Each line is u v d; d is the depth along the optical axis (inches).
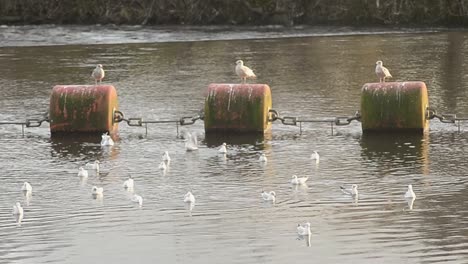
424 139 1110.4
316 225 800.9
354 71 1624.0
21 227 812.0
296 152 1061.1
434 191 891.4
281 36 2244.1
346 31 2341.3
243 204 864.3
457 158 1016.2
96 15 2642.7
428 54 1809.8
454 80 1499.8
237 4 2578.7
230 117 1156.5
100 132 1175.0
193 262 725.9
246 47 2006.6
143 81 1565.0
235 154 1058.1
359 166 991.0
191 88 1483.8
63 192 916.6
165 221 820.6
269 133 1163.9
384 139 1116.5
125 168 1007.6
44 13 2659.9
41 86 1539.1
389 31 2317.9
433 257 722.2
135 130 1199.6
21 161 1047.6
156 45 2081.7
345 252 737.6
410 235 770.2
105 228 805.9
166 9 2615.7
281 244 758.5
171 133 1178.6
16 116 1294.3
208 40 2175.2
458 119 1169.4
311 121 1178.6
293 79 1551.4
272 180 943.7
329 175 957.8
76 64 1780.3
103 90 1178.6
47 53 1962.4
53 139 1157.1
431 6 2477.9
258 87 1163.3
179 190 915.4
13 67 1759.4
